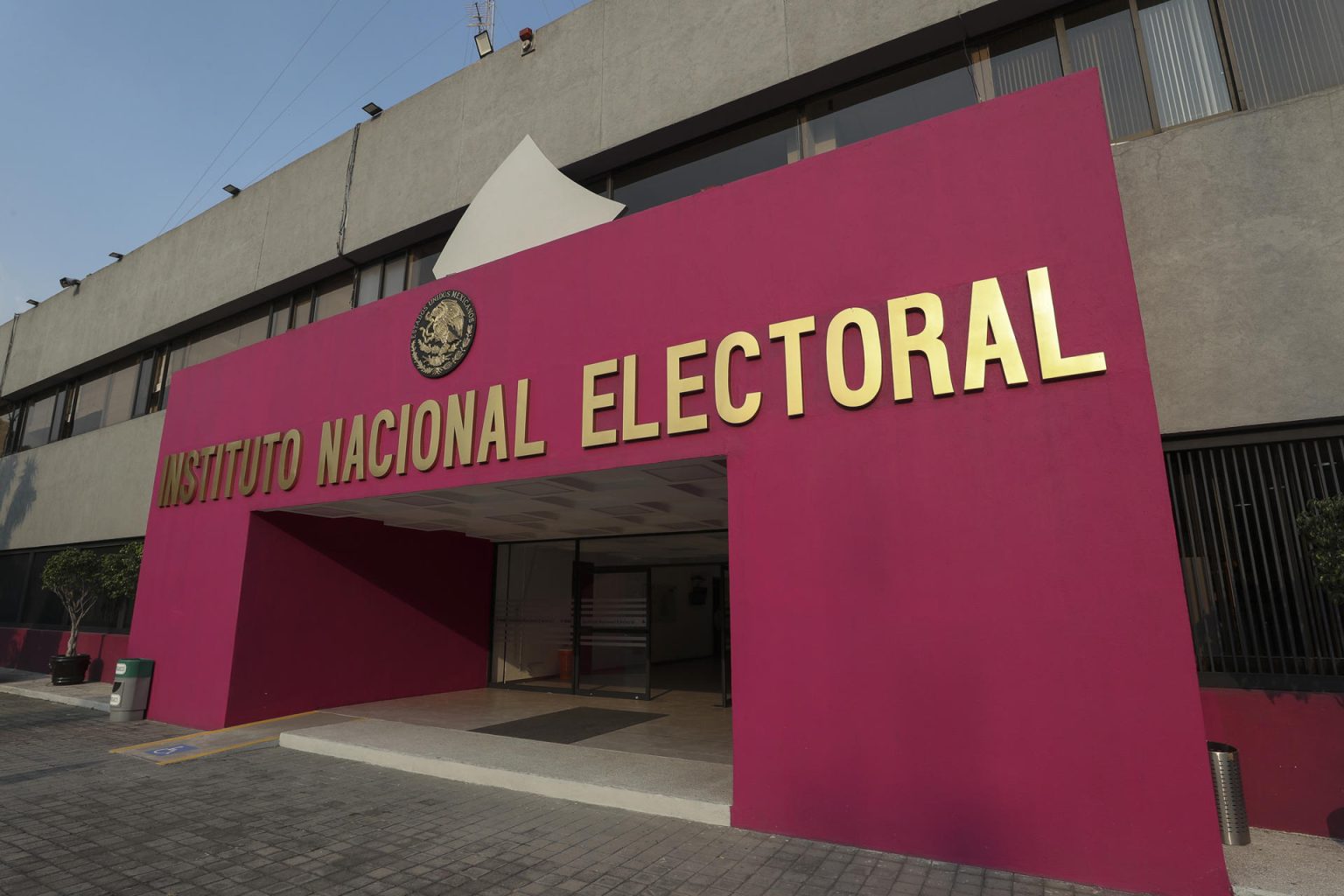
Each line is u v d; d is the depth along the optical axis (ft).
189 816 21.58
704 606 46.88
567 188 33.27
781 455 21.04
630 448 24.02
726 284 23.11
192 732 34.42
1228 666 20.80
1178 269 22.80
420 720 35.35
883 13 29.58
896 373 19.66
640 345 24.50
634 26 37.06
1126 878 15.35
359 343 33.50
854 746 18.67
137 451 56.49
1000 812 16.75
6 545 68.33
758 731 20.08
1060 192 18.57
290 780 25.54
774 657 20.18
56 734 34.24
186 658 37.40
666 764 25.43
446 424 29.07
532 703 41.39
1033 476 17.67
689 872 16.80
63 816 21.65
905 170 20.80
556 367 26.53
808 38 31.35
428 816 21.43
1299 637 20.10
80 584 49.88
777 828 19.34
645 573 44.34
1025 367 18.19
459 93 43.80
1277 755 19.69
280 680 36.60
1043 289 18.19
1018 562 17.51
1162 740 15.49
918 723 17.98
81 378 69.10
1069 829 16.02
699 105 33.83
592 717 36.32
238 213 55.62
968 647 17.72
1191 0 25.05
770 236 22.61
